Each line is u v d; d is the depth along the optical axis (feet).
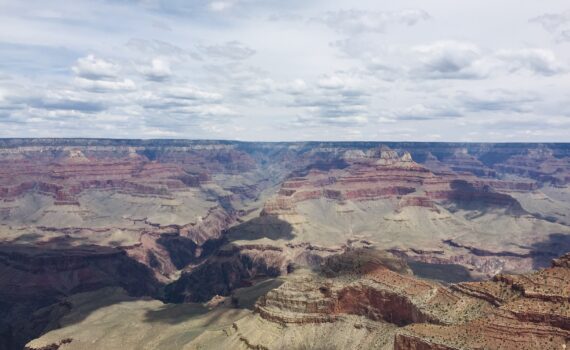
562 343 369.09
